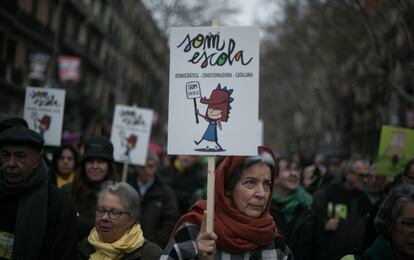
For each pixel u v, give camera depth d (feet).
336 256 20.39
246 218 10.83
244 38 11.50
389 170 26.43
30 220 11.48
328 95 122.21
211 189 10.71
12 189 11.64
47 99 24.38
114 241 13.25
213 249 10.28
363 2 53.47
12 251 11.45
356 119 132.46
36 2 101.14
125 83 133.39
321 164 35.81
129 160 27.96
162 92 167.02
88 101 131.85
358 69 94.84
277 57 116.67
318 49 98.07
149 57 145.89
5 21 88.12
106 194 13.39
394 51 53.93
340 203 21.16
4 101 92.79
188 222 11.32
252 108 11.32
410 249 10.94
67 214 12.00
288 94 151.12
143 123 28.12
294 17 89.40
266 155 11.40
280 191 20.20
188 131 11.51
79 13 121.70
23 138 11.65
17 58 95.04
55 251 11.70
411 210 10.90
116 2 120.37
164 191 22.40
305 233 19.62
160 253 13.42
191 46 11.68
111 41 141.08
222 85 11.49
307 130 169.27
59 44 111.96
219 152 11.28
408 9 43.01
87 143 18.31
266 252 11.12
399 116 76.84
